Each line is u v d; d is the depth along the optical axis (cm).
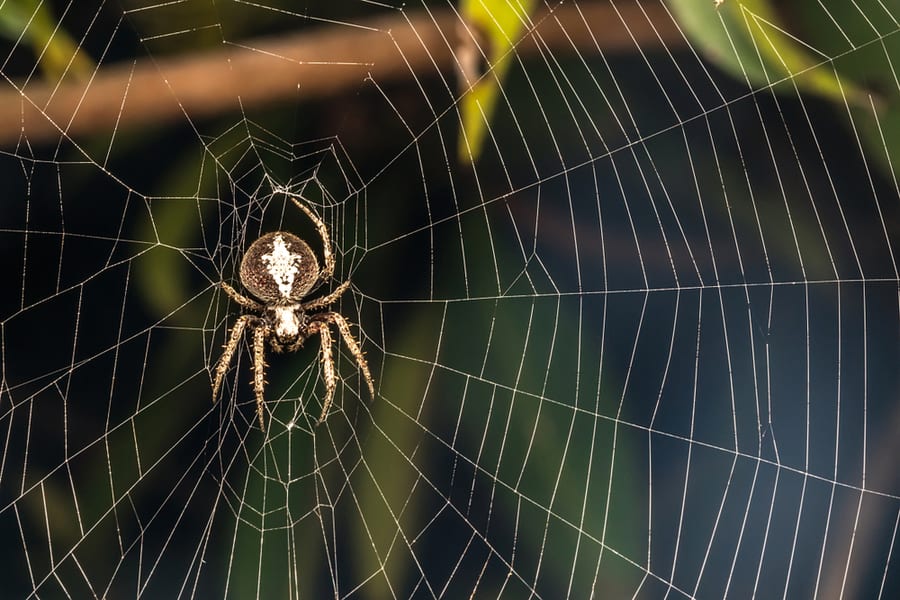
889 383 41
